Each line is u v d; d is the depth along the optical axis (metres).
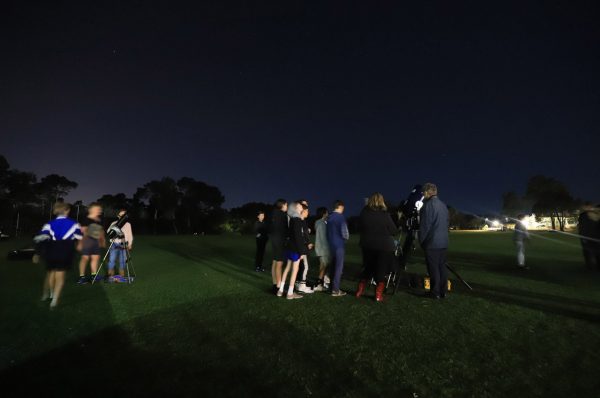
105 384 3.62
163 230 53.66
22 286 8.48
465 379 3.73
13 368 3.99
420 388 3.55
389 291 7.84
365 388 3.54
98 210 9.25
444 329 5.21
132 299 7.10
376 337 4.91
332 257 7.54
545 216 59.09
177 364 4.07
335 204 7.60
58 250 6.46
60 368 3.98
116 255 9.34
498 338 4.85
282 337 4.92
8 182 43.56
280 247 7.81
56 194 50.31
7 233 37.22
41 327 5.35
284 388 3.54
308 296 7.38
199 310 6.27
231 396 3.39
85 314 6.03
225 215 55.19
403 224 8.24
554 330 5.15
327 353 4.37
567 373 3.85
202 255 16.00
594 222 10.36
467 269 10.80
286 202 8.16
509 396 3.40
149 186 54.59
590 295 7.29
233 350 4.47
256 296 7.37
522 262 10.80
